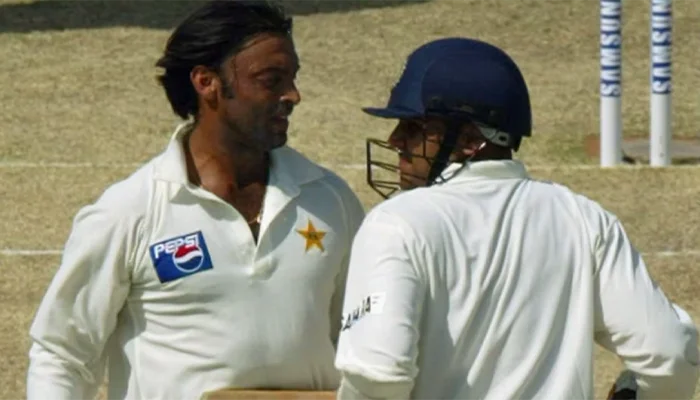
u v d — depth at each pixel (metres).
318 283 13.61
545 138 44.44
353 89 49.47
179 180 13.29
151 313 13.50
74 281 13.40
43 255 33.94
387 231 11.59
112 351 13.88
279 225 13.48
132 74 51.16
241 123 13.28
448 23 56.97
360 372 11.03
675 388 11.96
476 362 11.55
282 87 13.29
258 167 13.67
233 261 13.36
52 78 50.72
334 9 58.84
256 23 13.20
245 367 13.44
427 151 12.23
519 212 12.02
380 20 57.22
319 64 52.22
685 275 32.44
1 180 39.44
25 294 31.50
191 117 13.78
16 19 58.34
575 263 11.99
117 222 13.30
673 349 11.78
